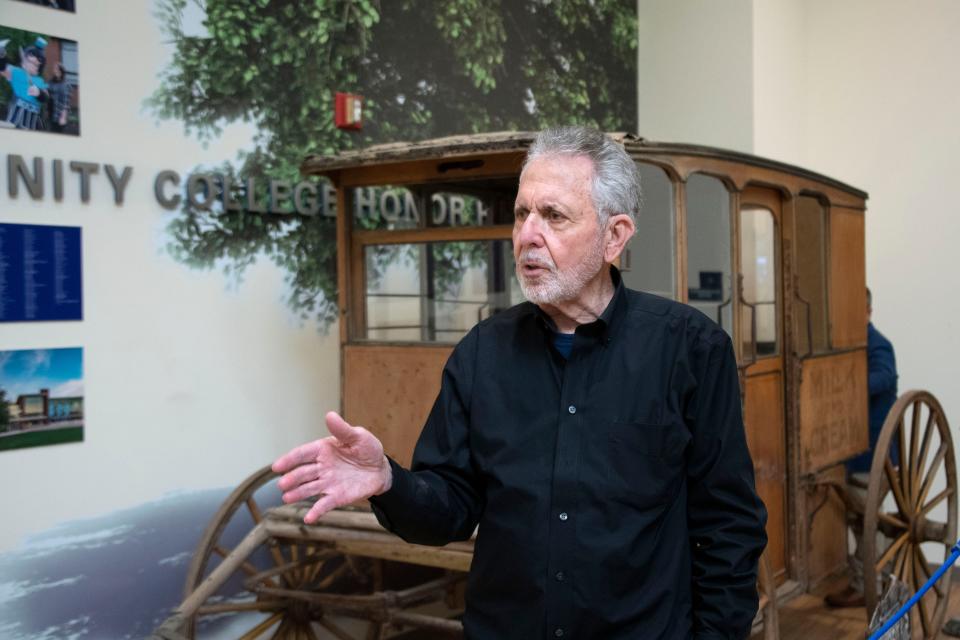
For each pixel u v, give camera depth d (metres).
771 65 5.20
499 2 4.54
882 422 4.49
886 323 5.08
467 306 2.93
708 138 5.29
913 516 3.69
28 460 2.81
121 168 3.04
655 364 1.49
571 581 1.42
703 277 3.06
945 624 3.90
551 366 1.52
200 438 3.29
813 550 4.02
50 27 2.84
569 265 1.47
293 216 3.61
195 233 3.26
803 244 3.77
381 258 3.08
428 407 2.92
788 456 3.75
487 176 2.83
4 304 2.74
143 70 3.10
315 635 3.28
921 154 4.97
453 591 3.07
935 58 4.92
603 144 1.51
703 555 1.52
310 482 1.35
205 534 2.86
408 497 1.43
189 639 2.71
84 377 2.95
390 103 3.98
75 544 2.93
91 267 2.96
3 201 2.74
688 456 1.53
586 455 1.45
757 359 3.49
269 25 3.49
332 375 3.78
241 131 3.41
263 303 3.50
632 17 5.49
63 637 2.90
